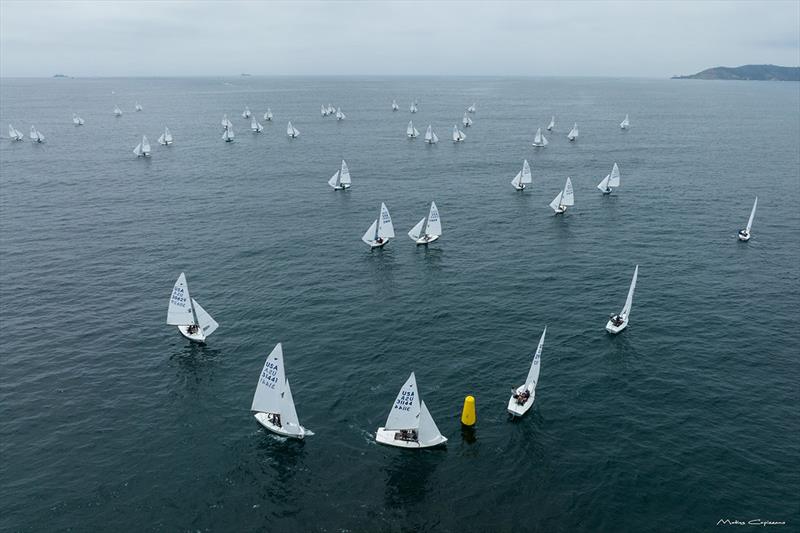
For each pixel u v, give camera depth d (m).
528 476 48.28
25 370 64.06
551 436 53.28
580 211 127.25
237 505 45.44
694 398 58.91
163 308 79.44
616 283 87.94
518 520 43.88
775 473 48.47
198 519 44.09
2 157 187.50
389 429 51.84
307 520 44.00
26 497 46.06
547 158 190.38
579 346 69.19
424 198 138.50
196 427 54.78
